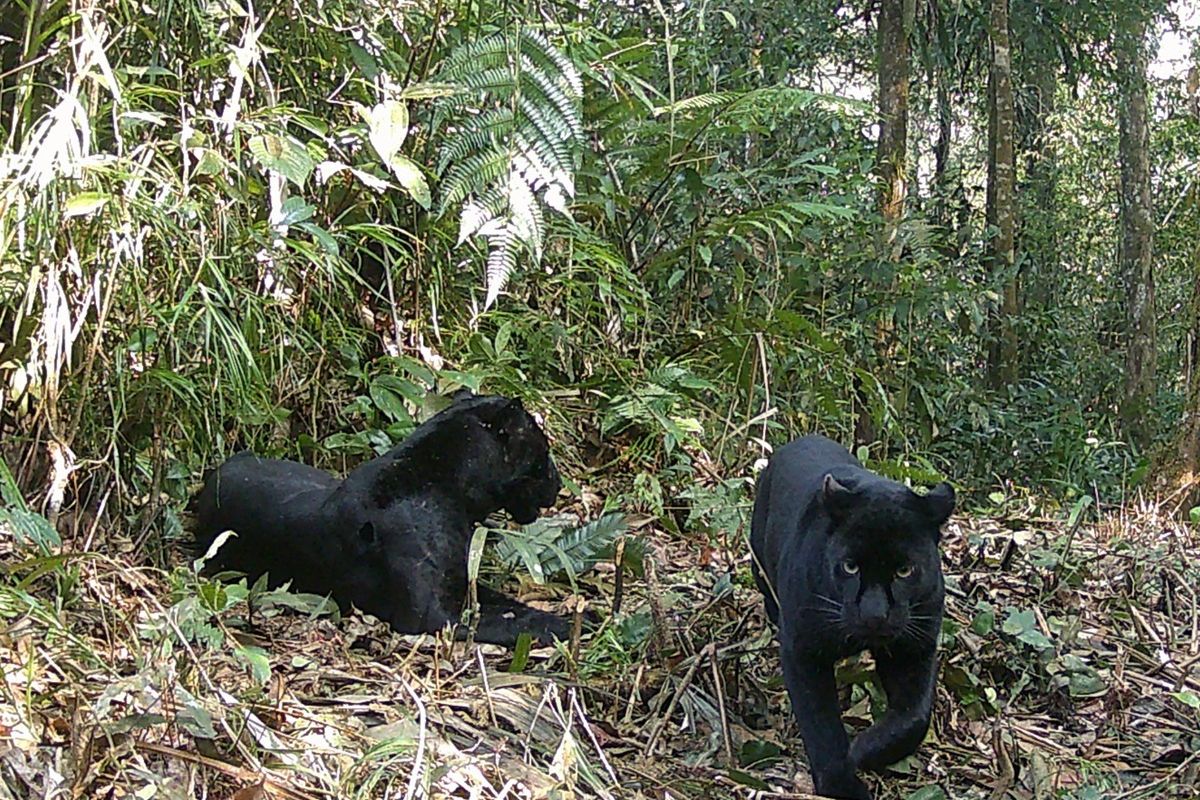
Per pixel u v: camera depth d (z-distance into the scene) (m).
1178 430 7.98
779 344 6.60
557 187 4.53
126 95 4.06
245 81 4.76
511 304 6.13
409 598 4.07
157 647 2.97
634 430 6.23
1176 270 14.52
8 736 2.49
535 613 4.13
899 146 9.41
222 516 4.36
